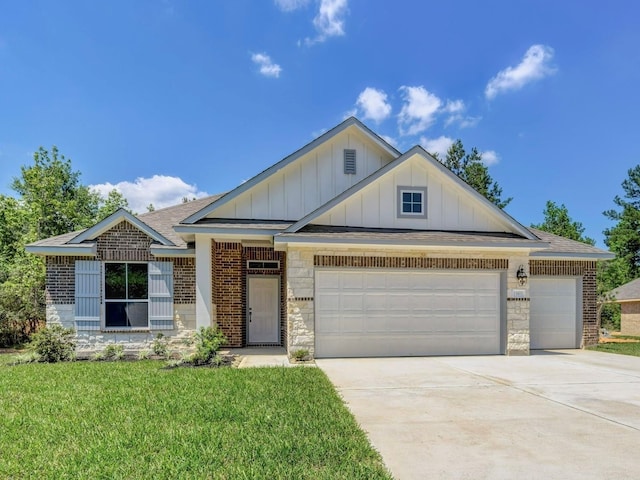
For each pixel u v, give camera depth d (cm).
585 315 1432
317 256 1141
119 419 585
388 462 456
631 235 3706
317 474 418
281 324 1424
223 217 1271
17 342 1595
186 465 434
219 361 1030
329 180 1338
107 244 1271
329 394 724
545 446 504
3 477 413
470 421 597
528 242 1179
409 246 1134
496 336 1231
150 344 1272
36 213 2556
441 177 1247
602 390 783
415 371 962
